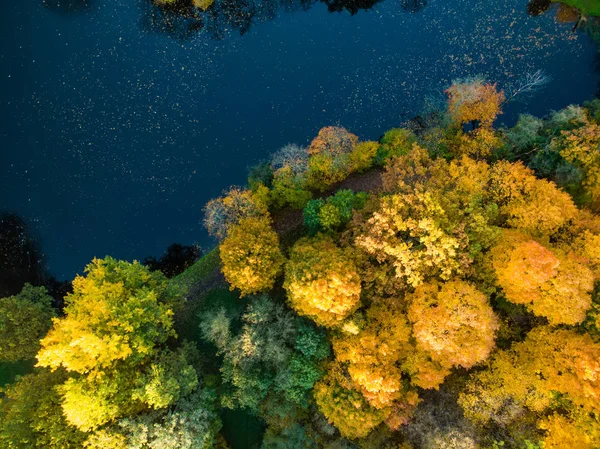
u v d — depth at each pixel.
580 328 25.23
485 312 24.50
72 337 24.77
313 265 26.06
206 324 28.05
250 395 26.89
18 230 37.25
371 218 26.16
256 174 33.78
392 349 25.38
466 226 26.42
